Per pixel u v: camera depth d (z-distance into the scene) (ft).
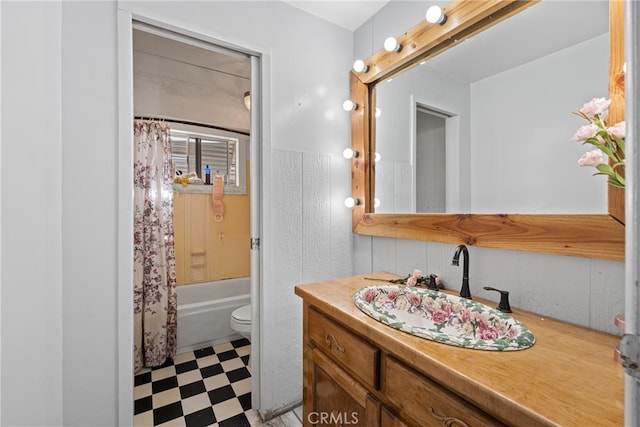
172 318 7.18
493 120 3.72
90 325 3.65
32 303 2.97
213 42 4.66
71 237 3.55
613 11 2.67
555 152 3.15
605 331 2.81
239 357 7.11
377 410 2.81
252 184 5.15
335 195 5.90
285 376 5.26
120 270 3.81
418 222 4.66
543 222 3.19
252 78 5.10
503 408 1.78
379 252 5.54
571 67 3.04
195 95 8.39
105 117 3.75
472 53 3.94
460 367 2.12
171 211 7.38
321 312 3.86
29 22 2.92
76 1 3.60
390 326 2.82
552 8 3.19
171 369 6.55
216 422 4.90
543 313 3.26
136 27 4.14
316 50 5.62
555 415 1.62
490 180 3.75
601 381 1.96
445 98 4.30
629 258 0.87
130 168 3.88
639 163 0.85
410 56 4.72
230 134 9.23
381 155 5.48
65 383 3.51
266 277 5.07
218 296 8.96
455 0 3.99
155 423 4.84
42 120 3.14
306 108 5.51
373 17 5.59
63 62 3.51
